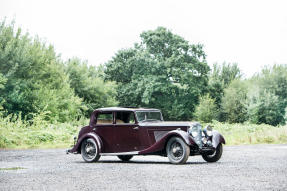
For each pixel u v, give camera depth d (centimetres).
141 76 5391
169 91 5394
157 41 5428
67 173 815
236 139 2403
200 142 1034
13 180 705
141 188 606
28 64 3228
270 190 581
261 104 5062
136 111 1103
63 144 1888
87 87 4269
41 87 3142
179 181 682
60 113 3078
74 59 4412
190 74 5188
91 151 1124
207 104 5078
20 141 1841
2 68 3133
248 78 6625
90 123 1154
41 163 1052
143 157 1345
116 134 1111
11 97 2919
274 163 1026
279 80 5522
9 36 3294
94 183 664
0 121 2209
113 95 4853
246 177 734
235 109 5291
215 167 921
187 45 5316
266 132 2572
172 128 1041
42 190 593
